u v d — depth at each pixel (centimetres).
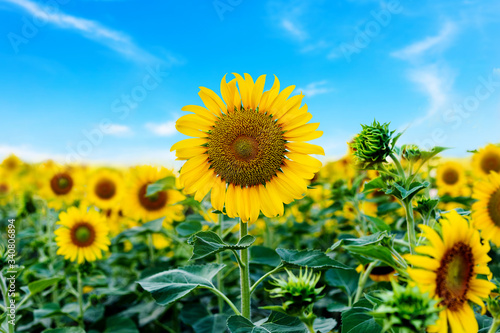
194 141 51
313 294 36
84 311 87
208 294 94
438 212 47
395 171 49
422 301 29
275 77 50
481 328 42
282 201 51
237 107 51
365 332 40
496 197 57
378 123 46
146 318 85
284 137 50
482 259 35
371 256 38
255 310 90
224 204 52
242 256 50
